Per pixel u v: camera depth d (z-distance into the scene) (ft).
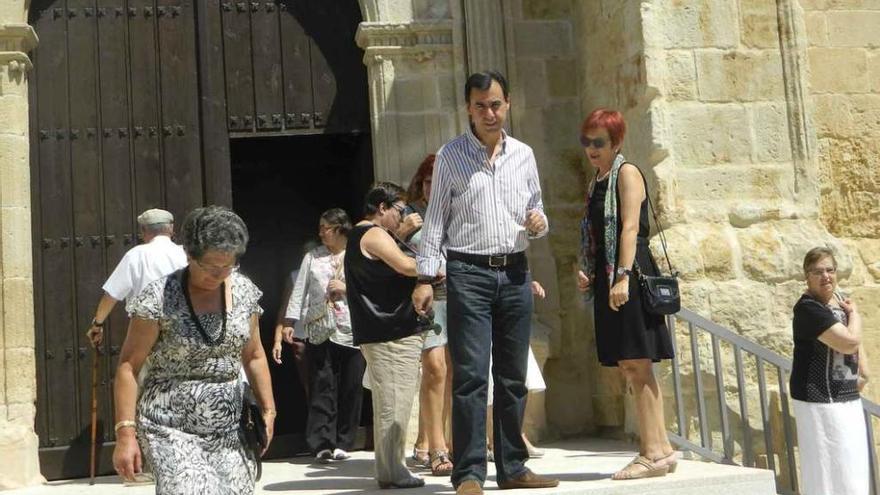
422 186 21.74
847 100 28.37
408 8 28.66
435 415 20.97
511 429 17.67
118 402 12.71
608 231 18.13
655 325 18.20
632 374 18.47
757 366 22.31
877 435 26.63
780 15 26.30
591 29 28.19
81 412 26.45
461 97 28.35
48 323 26.55
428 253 17.54
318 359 25.67
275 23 28.89
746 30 26.03
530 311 17.84
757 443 23.90
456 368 17.25
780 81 26.04
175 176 27.71
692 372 23.70
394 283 19.15
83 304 26.81
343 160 40.47
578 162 28.86
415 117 28.32
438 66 28.58
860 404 20.99
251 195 40.83
